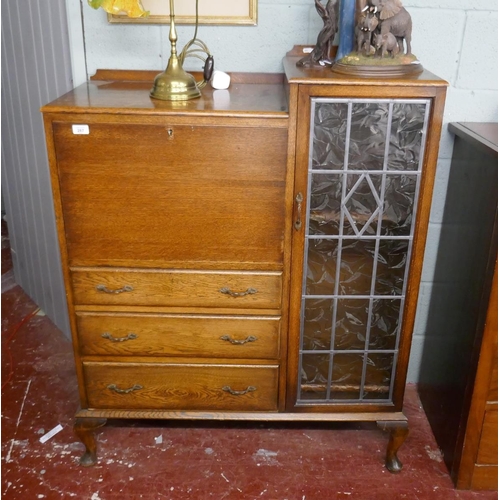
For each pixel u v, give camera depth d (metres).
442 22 1.69
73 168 1.39
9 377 2.14
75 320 1.55
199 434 1.85
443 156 1.83
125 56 1.75
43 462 1.73
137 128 1.35
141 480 1.66
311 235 1.47
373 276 1.52
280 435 1.85
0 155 2.52
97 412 1.66
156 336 1.57
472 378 1.53
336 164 1.39
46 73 1.95
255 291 1.51
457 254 1.71
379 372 1.65
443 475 1.70
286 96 1.46
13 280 2.89
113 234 1.46
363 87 1.30
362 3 1.43
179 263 1.48
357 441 1.83
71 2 1.69
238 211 1.43
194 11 1.69
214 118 1.33
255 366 1.60
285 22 1.70
